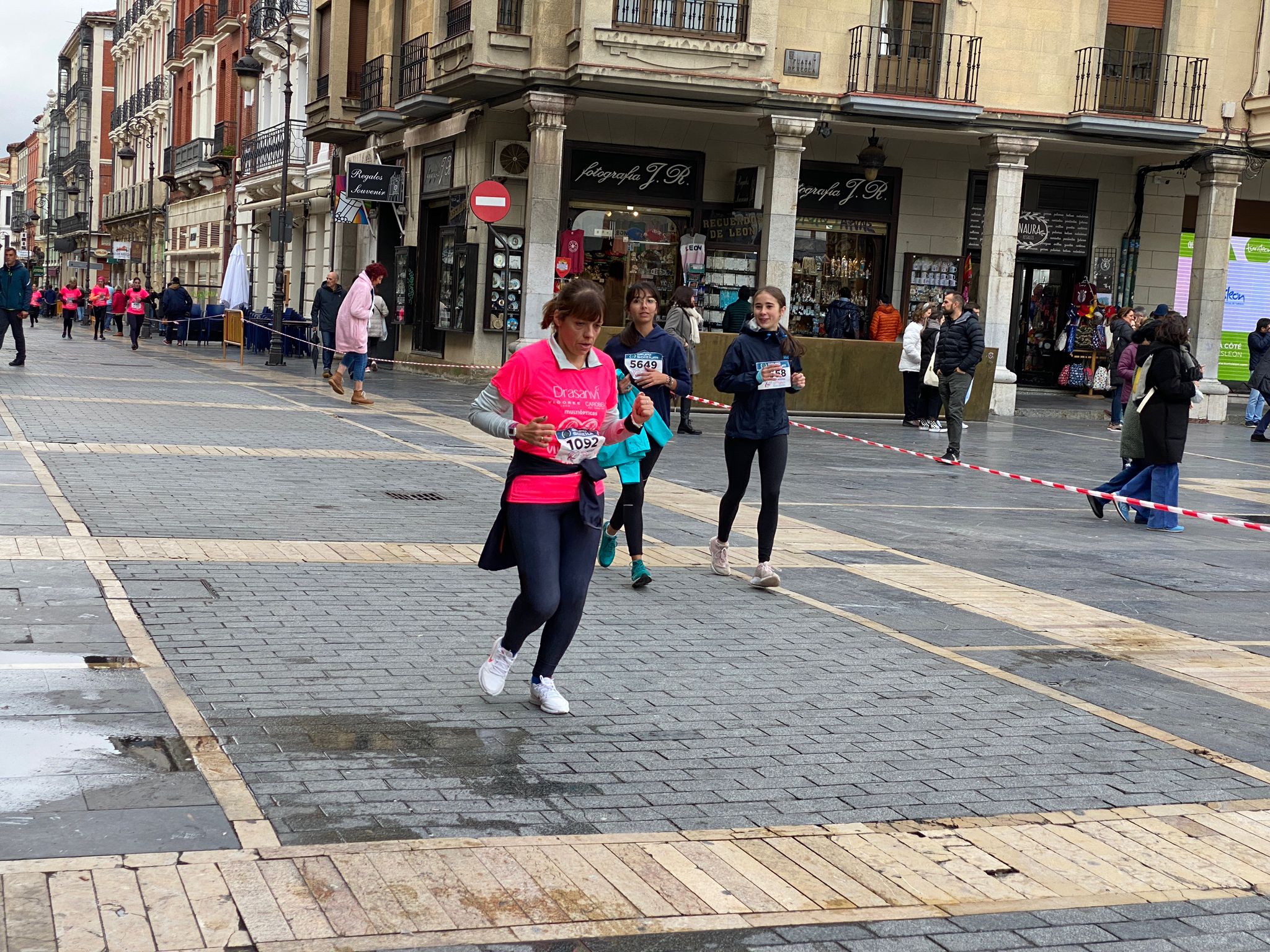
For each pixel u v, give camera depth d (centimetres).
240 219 4525
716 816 446
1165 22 2519
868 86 2395
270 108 4138
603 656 646
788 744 527
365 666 595
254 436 1405
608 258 2508
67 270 8662
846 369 2150
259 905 354
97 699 516
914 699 603
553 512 535
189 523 895
